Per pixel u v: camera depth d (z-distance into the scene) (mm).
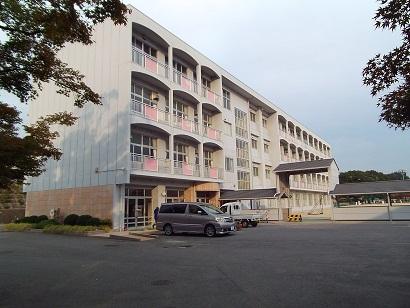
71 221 23625
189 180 30203
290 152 57031
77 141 26562
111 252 13695
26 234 21906
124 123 24125
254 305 6328
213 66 35750
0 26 7023
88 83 26391
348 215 30656
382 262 10195
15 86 7785
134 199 25672
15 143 7512
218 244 15547
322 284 7730
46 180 28109
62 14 6703
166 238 18734
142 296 7191
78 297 7277
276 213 33656
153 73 26562
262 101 46250
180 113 31406
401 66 4734
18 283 8672
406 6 4445
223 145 35938
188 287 7809
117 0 7145
